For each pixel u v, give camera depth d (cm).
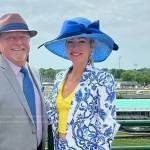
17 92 416
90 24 421
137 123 508
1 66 418
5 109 411
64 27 423
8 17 425
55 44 446
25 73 432
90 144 402
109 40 423
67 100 412
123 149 516
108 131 394
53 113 427
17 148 416
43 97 437
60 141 419
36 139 429
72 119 406
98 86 402
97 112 403
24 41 429
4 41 425
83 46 418
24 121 418
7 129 413
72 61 419
